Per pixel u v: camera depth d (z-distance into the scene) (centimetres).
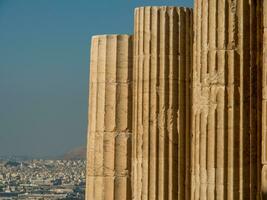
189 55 5309
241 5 4234
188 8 5322
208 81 4266
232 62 4228
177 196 5250
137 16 5375
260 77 4284
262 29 4372
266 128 4703
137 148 5334
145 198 5269
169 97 5275
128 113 5891
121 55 5897
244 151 4212
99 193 5953
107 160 5934
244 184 4200
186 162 5284
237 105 4228
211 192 4228
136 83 5381
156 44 5300
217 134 4234
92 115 6012
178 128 5275
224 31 4234
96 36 5972
